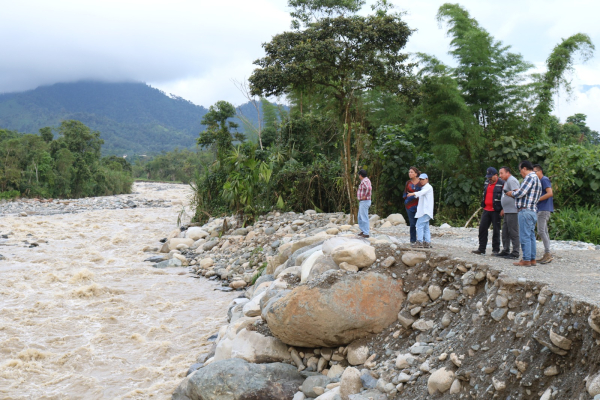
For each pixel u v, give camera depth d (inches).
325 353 285.9
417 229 341.7
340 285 281.3
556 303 194.7
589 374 162.1
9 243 856.3
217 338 375.2
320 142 946.1
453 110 677.3
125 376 343.9
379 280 289.3
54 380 336.8
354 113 823.1
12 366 356.2
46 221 1135.0
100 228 1059.3
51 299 520.4
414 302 278.7
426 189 339.9
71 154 2549.2
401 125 857.5
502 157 655.1
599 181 602.2
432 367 227.6
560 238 541.0
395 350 263.1
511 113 696.4
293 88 787.4
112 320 459.8
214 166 1008.2
